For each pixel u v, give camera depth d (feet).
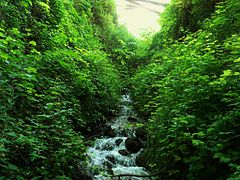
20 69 13.28
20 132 11.26
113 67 40.34
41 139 11.82
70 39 23.32
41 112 13.92
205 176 11.66
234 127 11.44
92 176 15.37
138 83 31.71
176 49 26.68
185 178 12.91
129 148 20.38
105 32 50.49
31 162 11.32
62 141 13.00
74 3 38.91
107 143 20.88
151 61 40.50
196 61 17.20
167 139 13.71
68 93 19.12
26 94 14.23
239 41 16.53
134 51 52.90
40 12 23.66
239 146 11.19
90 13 43.96
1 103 11.49
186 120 13.10
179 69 18.93
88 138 21.65
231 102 13.17
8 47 13.82
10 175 9.48
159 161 15.34
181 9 36.91
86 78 23.02
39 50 20.65
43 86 16.15
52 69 19.20
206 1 32.63
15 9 18.89
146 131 21.61
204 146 11.04
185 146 12.62
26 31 20.15
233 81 13.35
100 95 26.25
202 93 14.17
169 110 16.37
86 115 22.04
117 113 28.50
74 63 22.43
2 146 9.56
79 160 14.97
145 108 24.71
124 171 16.87
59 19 26.68
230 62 16.69
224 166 11.44
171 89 17.12
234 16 22.43
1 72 12.23
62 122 13.70
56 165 11.61
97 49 35.37
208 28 25.36
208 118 13.39
